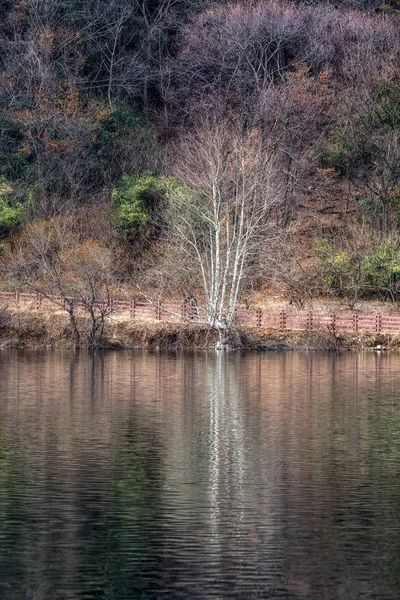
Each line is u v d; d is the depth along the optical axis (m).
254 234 97.88
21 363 81.38
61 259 108.38
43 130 120.62
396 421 54.88
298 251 112.88
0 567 30.12
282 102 118.00
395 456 45.47
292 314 96.81
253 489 39.12
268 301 106.25
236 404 60.78
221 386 68.94
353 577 29.48
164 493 38.44
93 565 30.33
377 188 116.50
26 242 112.50
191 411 58.03
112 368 78.69
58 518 35.00
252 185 98.19
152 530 33.69
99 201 118.81
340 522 34.75
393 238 111.50
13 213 113.81
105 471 41.91
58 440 48.66
